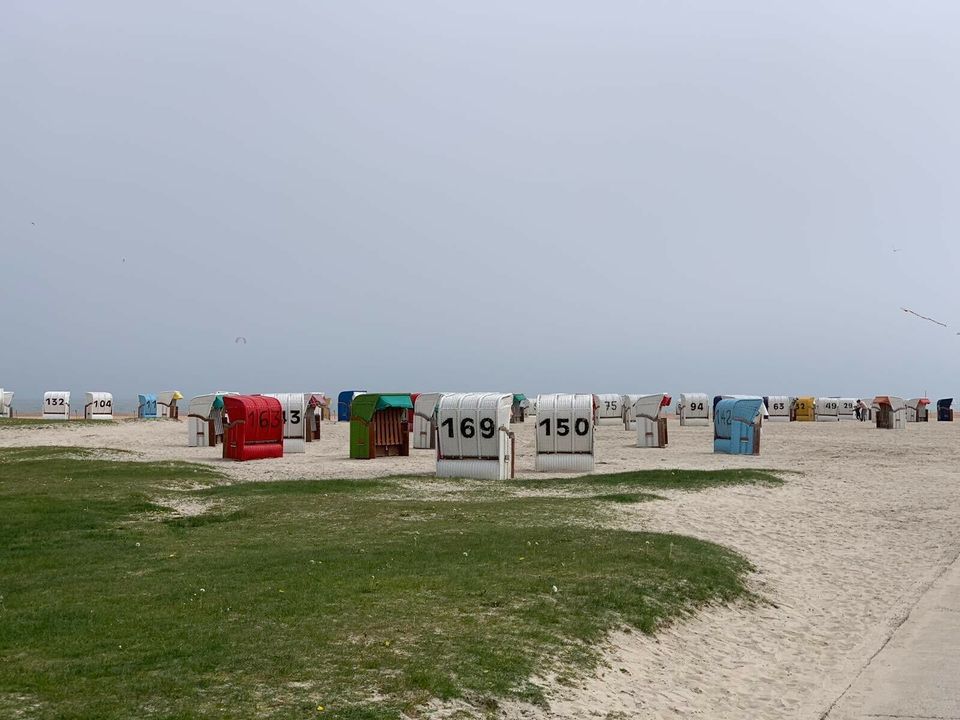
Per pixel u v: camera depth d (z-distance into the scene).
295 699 8.14
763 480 27.48
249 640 9.73
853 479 29.84
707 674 10.56
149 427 59.38
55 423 60.53
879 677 10.66
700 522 20.17
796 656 11.57
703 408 69.88
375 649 9.54
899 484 28.72
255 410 36.03
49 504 20.39
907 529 20.98
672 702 9.51
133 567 13.91
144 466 30.03
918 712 9.41
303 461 35.75
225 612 10.84
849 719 9.28
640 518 19.95
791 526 20.73
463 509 20.53
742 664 11.07
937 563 17.44
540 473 31.44
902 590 15.32
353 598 11.55
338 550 15.05
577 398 32.59
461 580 12.66
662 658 10.77
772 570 16.11
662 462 36.12
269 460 36.12
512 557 14.45
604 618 11.41
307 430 50.53
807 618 13.51
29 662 8.99
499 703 8.57
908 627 12.95
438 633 10.19
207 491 24.16
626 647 10.73
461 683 8.78
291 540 16.42
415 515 19.55
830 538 19.67
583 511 20.34
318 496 23.06
